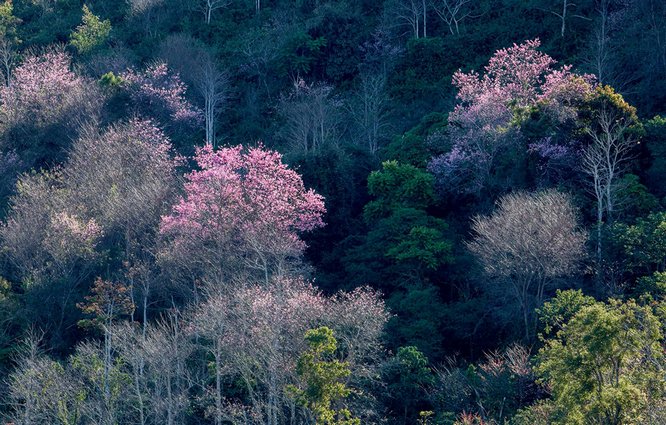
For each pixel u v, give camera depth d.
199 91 74.31
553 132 50.47
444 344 44.12
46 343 46.16
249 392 38.78
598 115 50.31
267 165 51.84
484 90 57.06
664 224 41.44
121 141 60.47
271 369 36.22
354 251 52.66
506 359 39.09
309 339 33.88
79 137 64.31
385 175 54.88
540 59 57.84
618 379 26.92
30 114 69.19
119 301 44.47
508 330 43.50
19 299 48.38
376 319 39.25
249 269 46.78
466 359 43.50
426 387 39.06
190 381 38.88
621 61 63.50
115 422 37.53
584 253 42.28
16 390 38.75
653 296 39.16
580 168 48.66
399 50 76.69
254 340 37.88
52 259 51.19
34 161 65.50
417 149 58.44
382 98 72.25
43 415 38.03
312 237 55.69
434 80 74.31
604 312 26.95
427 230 48.88
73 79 74.62
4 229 52.31
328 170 58.06
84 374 40.34
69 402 38.69
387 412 38.56
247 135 72.50
